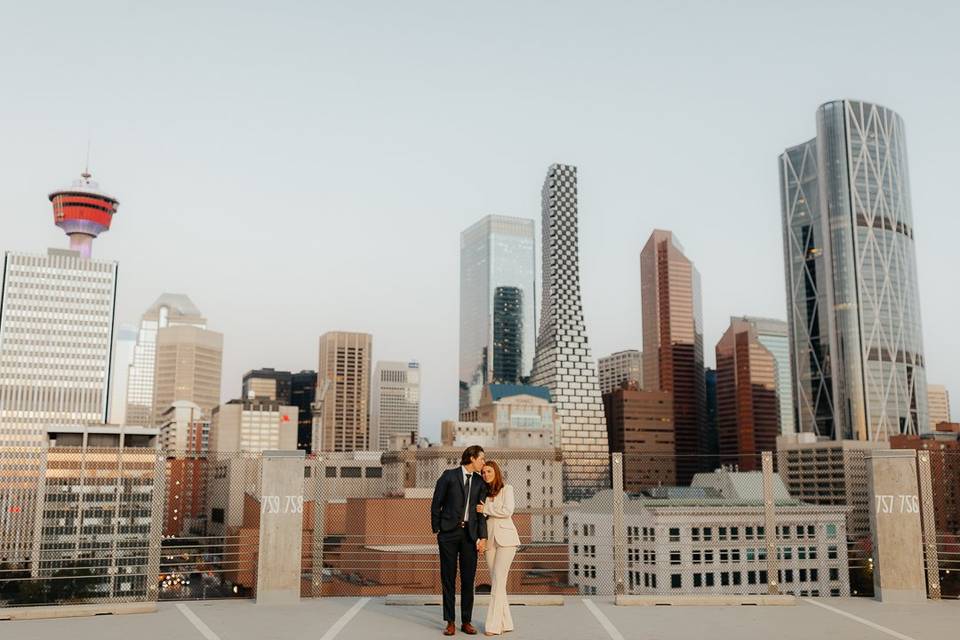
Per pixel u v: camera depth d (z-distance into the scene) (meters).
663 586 66.69
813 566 56.75
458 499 13.58
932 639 13.16
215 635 13.28
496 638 13.21
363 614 15.31
